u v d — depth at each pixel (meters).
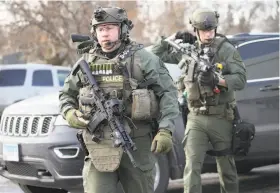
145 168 13.00
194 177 18.19
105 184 12.87
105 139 12.67
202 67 17.58
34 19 85.50
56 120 18.98
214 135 18.42
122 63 12.84
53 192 22.36
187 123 18.77
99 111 12.59
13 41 86.94
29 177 19.52
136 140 12.92
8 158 20.03
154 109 12.94
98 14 12.72
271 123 22.58
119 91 12.77
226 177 19.06
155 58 13.18
